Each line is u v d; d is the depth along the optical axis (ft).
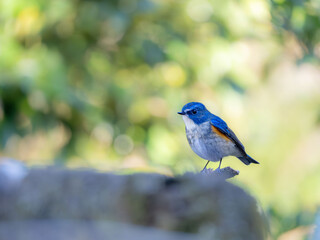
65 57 42.52
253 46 47.32
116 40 43.80
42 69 37.68
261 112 51.49
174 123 45.09
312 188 43.70
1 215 11.35
